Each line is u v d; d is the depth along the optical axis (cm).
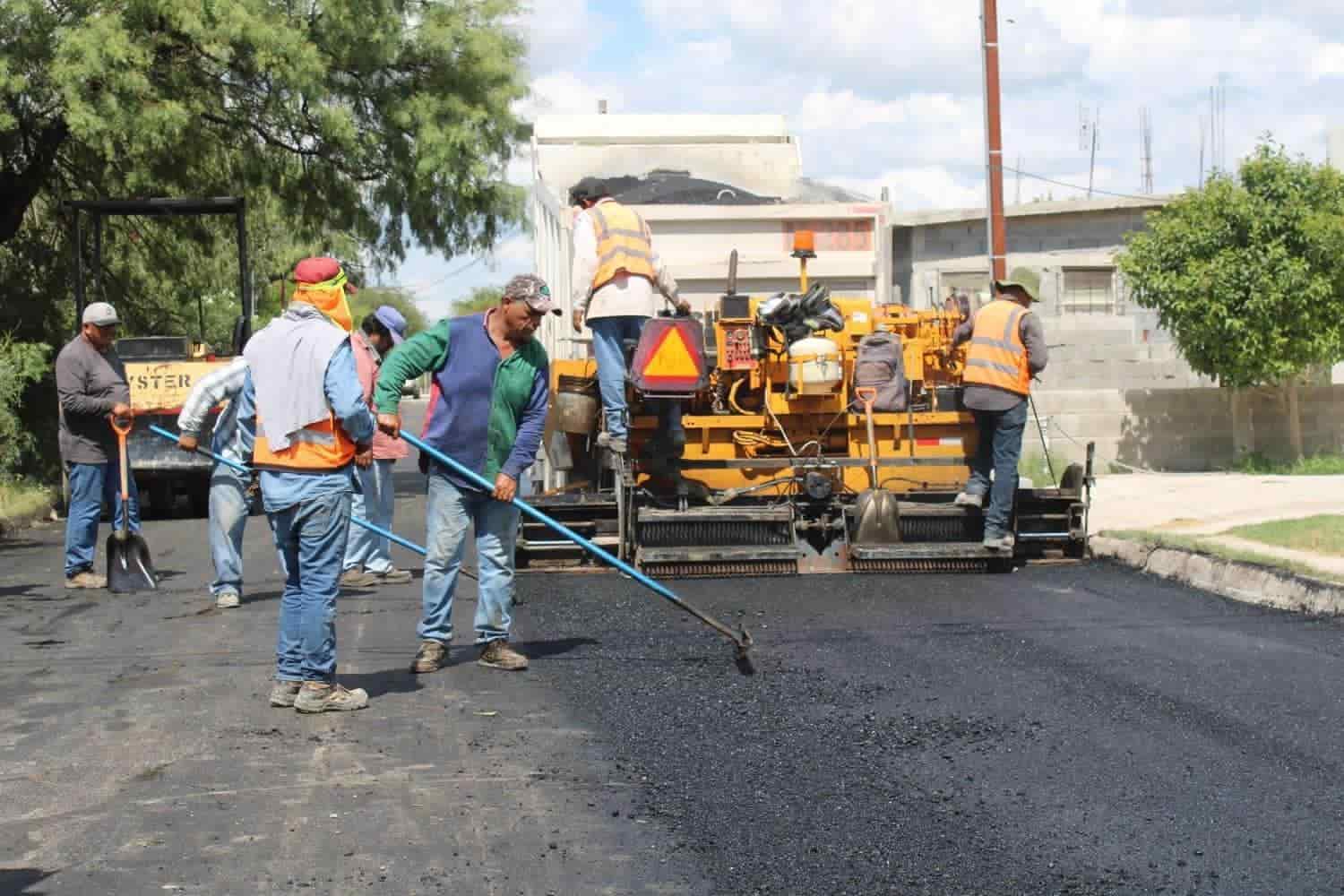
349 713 622
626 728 594
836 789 510
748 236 1161
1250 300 1855
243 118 1991
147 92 1816
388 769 538
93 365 1011
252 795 507
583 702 638
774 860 442
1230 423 1983
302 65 1855
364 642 784
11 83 1744
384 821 479
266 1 1872
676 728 593
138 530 1055
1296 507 1221
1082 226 2406
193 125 1925
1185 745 561
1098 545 1058
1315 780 516
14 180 2023
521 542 979
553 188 1363
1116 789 508
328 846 455
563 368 1028
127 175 1962
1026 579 958
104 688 679
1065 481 1033
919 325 1055
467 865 439
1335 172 1905
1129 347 2156
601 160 1410
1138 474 1827
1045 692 644
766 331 1024
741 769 536
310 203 2125
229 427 908
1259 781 515
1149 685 654
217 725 605
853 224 1166
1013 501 992
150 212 1772
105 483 1030
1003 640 755
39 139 1977
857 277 1166
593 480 1056
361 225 2120
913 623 805
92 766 545
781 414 1030
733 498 1021
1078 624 799
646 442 1023
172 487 1677
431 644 705
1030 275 2362
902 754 553
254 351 633
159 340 1620
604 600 887
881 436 1034
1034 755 549
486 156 2053
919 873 431
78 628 848
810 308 1017
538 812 488
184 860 443
